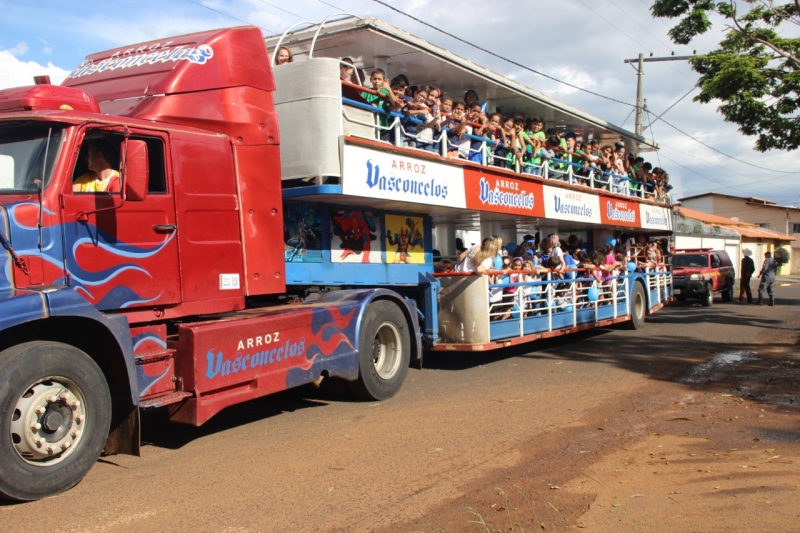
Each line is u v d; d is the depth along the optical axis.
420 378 9.25
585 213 13.47
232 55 6.52
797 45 16.48
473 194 9.62
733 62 16.19
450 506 4.38
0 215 4.66
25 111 5.23
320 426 6.58
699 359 10.58
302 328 6.65
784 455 5.36
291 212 7.53
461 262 10.26
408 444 5.87
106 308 5.22
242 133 6.46
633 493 4.57
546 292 11.05
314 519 4.20
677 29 16.81
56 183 4.95
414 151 8.30
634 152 18.52
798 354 11.02
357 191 7.41
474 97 10.93
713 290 22.48
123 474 5.14
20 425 4.52
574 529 3.97
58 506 4.46
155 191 5.66
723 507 4.26
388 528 4.04
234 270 6.27
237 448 5.83
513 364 10.34
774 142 17.14
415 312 8.57
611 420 6.65
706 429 6.25
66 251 4.97
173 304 5.72
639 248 17.55
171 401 5.41
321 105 7.19
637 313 15.00
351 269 8.45
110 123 5.30
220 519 4.21
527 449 5.67
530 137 11.87
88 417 4.86
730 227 44.97
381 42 8.77
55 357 4.67
